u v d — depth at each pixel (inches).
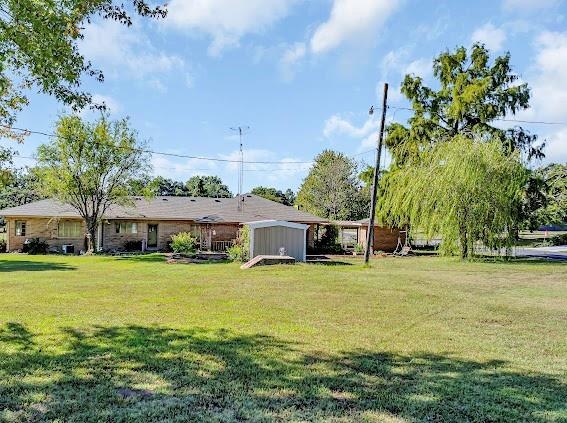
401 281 507.2
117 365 179.3
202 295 379.6
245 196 1348.4
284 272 599.5
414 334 246.5
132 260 823.1
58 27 218.2
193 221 1151.0
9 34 203.8
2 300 339.6
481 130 1019.3
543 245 1534.2
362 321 280.5
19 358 187.2
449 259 856.9
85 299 349.1
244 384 159.6
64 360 185.2
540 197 979.9
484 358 200.5
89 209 1043.3
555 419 132.9
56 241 1077.1
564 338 241.4
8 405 136.7
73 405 137.3
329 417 131.0
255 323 267.9
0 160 459.5
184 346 210.4
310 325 265.4
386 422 128.5
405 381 166.6
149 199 1085.1
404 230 1227.9
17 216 1042.1
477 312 316.8
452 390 157.3
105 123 971.9
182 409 135.3
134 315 286.0
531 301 369.4
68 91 248.5
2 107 291.9
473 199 810.2
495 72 1064.2
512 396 152.2
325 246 1180.5
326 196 1904.5
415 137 1086.4
